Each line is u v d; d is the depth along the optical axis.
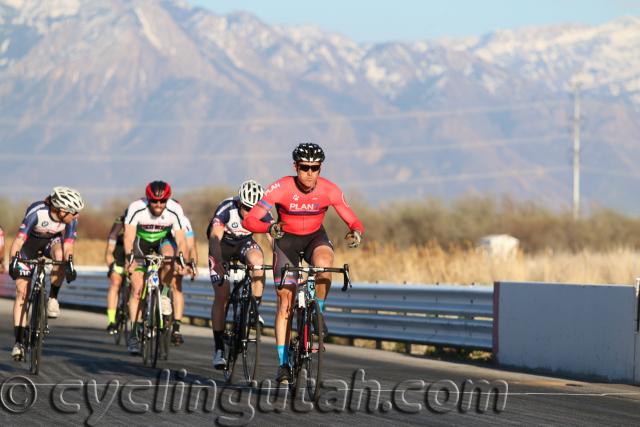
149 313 20.56
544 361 21.52
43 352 22.94
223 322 18.52
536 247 84.56
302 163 16.02
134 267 22.16
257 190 18.73
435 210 91.38
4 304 42.69
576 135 164.88
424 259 43.31
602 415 15.38
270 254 48.22
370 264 44.66
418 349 26.62
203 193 115.75
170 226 21.73
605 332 20.08
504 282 22.75
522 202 91.00
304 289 16.38
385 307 26.64
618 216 85.06
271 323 30.72
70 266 19.06
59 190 19.45
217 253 18.59
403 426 14.06
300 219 16.48
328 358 23.28
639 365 19.28
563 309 21.14
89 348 24.22
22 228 19.39
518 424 14.37
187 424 14.04
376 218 92.69
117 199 121.19
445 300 24.83
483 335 23.66
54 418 14.40
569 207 88.44
